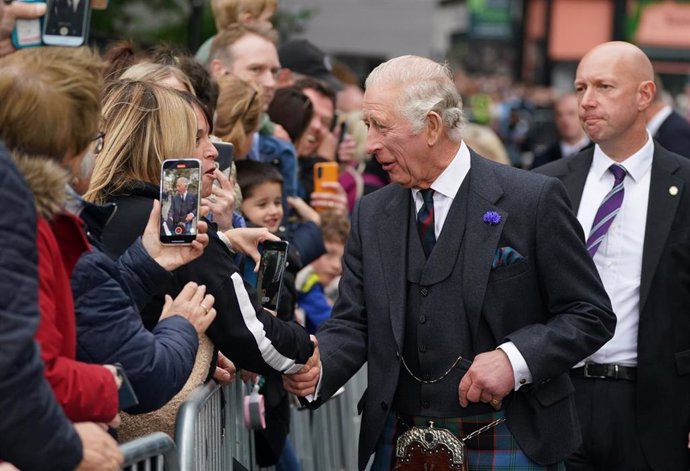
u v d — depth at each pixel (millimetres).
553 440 10023
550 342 9727
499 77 62062
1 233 6012
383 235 10352
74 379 6738
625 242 12797
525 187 10039
